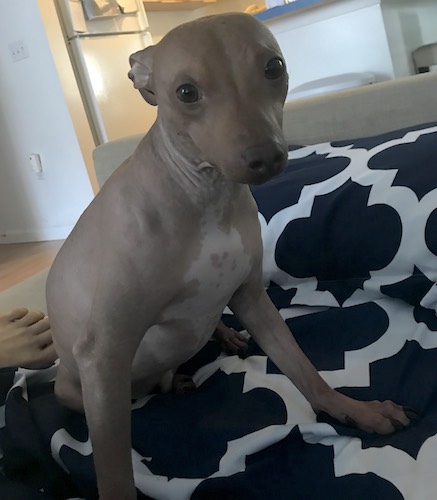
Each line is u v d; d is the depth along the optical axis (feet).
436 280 3.18
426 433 2.41
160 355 2.79
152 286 2.35
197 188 2.31
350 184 3.51
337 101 4.38
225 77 1.91
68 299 2.66
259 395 2.90
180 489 2.36
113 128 10.94
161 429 2.75
